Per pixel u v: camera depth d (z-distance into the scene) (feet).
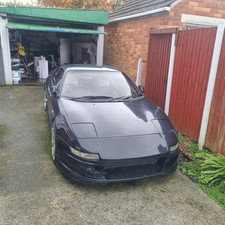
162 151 9.22
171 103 15.84
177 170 11.30
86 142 8.86
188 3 18.85
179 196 9.33
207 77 12.51
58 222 7.61
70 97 12.07
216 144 12.19
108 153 8.62
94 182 8.80
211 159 11.17
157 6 20.84
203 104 12.95
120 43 28.73
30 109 19.95
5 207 8.13
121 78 14.17
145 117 10.93
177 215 8.25
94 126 9.64
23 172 10.33
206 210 8.60
